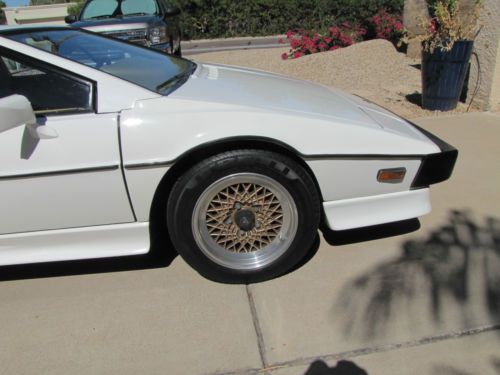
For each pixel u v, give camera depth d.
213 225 2.61
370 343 2.24
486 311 2.39
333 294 2.58
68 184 2.44
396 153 2.55
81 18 9.25
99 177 2.43
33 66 2.48
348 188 2.60
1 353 2.34
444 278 2.65
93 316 2.55
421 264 2.78
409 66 8.08
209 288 2.71
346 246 3.02
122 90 2.48
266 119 2.46
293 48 10.36
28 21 26.12
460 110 5.64
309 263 2.87
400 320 2.36
